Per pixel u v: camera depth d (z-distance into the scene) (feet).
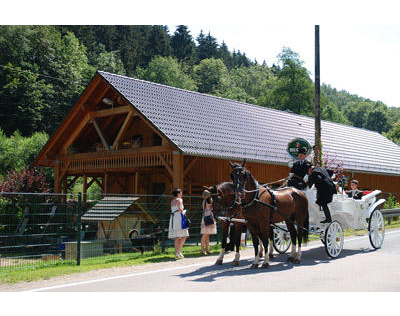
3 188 77.97
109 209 51.78
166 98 75.56
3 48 196.65
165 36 363.97
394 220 82.02
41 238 57.52
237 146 69.72
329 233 39.91
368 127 444.55
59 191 83.61
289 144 59.21
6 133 184.03
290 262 37.93
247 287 27.86
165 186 78.23
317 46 66.69
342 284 28.35
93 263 40.40
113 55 290.56
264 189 36.45
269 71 479.41
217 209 34.50
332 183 40.83
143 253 47.24
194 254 45.75
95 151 82.79
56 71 214.07
